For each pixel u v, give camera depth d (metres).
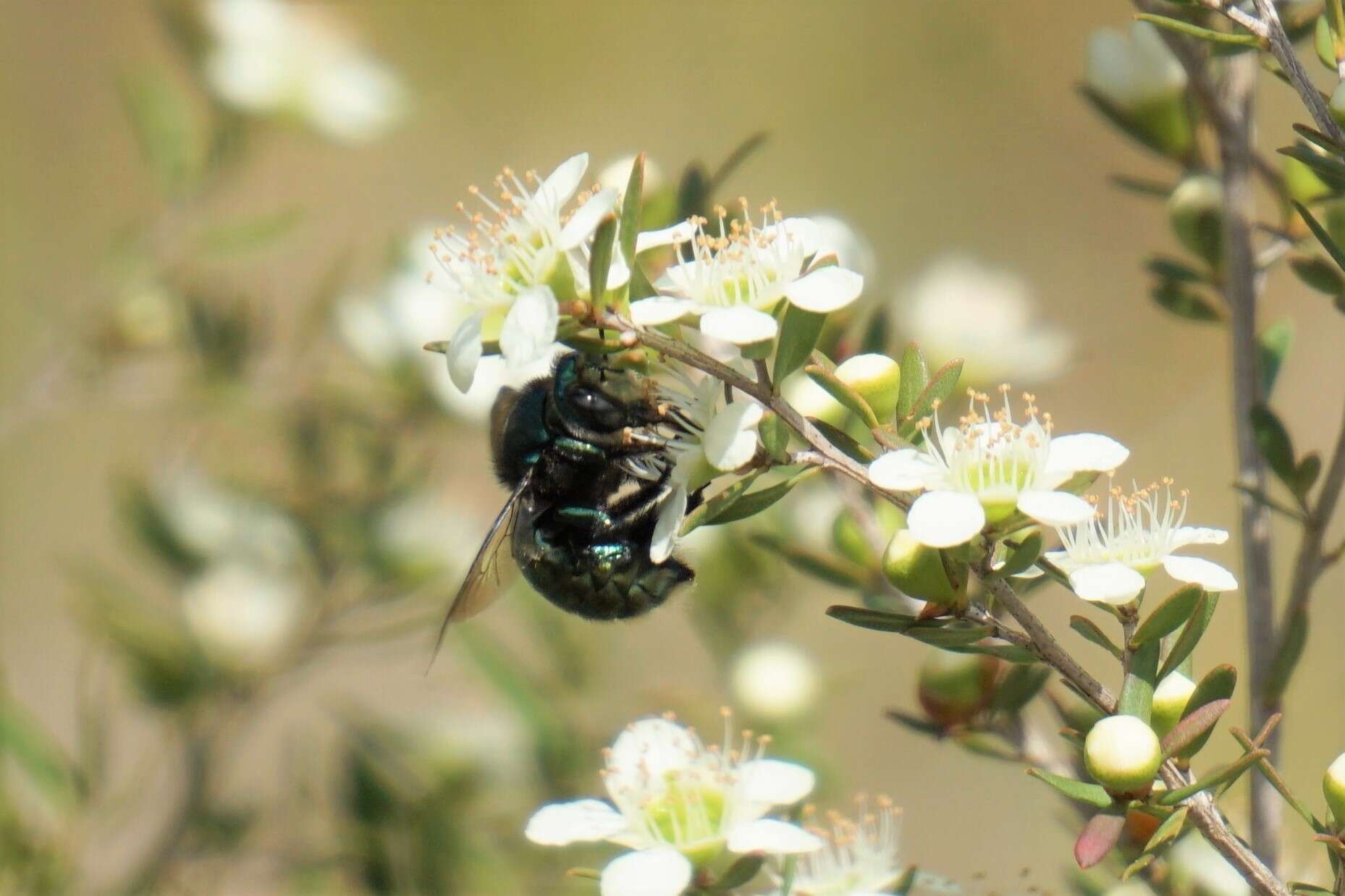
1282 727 0.34
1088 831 0.30
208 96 0.50
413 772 0.40
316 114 0.50
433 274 0.32
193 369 0.45
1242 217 0.35
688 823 0.32
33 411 0.46
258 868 0.40
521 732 0.40
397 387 0.43
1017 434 0.31
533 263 0.31
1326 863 0.37
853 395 0.31
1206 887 0.33
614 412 0.33
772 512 0.39
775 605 0.40
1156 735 0.31
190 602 0.41
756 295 0.31
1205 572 0.31
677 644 0.48
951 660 0.34
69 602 0.42
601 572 0.35
